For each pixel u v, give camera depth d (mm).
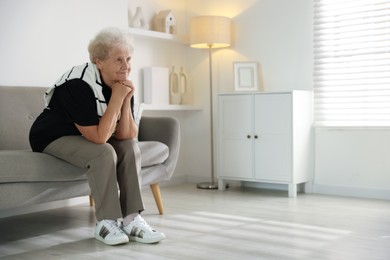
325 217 2988
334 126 3893
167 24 4426
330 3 3889
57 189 2490
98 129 2336
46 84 3318
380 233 2570
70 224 2879
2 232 2691
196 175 4742
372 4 3691
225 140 4129
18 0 3146
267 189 4195
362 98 3781
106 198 2328
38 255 2215
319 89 3986
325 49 3938
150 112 4422
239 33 4426
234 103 4062
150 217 3023
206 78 4652
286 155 3795
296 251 2225
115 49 2410
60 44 3396
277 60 4203
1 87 2932
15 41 3135
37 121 2525
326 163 3957
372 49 3717
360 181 3799
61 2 3395
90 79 2408
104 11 3699
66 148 2400
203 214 3109
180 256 2156
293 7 4094
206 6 4621
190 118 4762
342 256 2141
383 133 3686
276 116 3830
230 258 2117
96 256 2174
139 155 2484
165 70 4391
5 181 2230
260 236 2516
